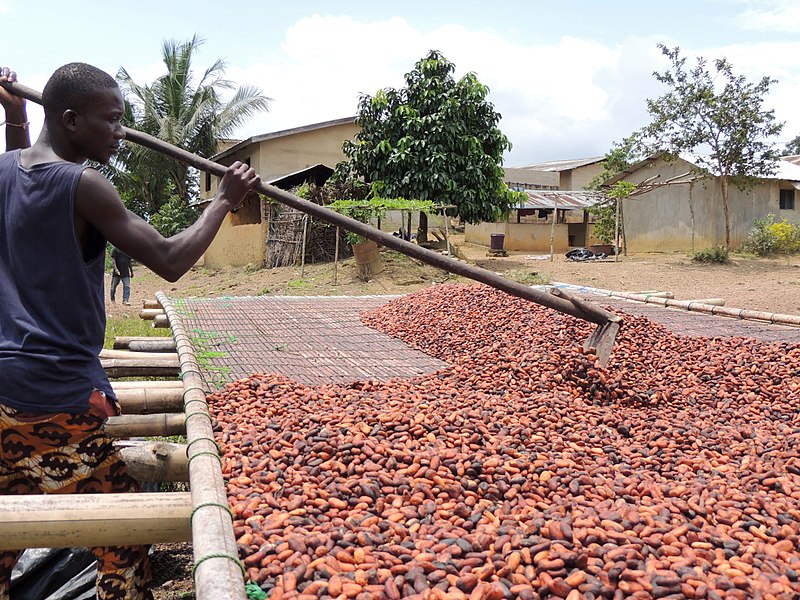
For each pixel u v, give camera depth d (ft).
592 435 8.56
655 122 40.78
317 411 8.75
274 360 12.23
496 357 11.92
